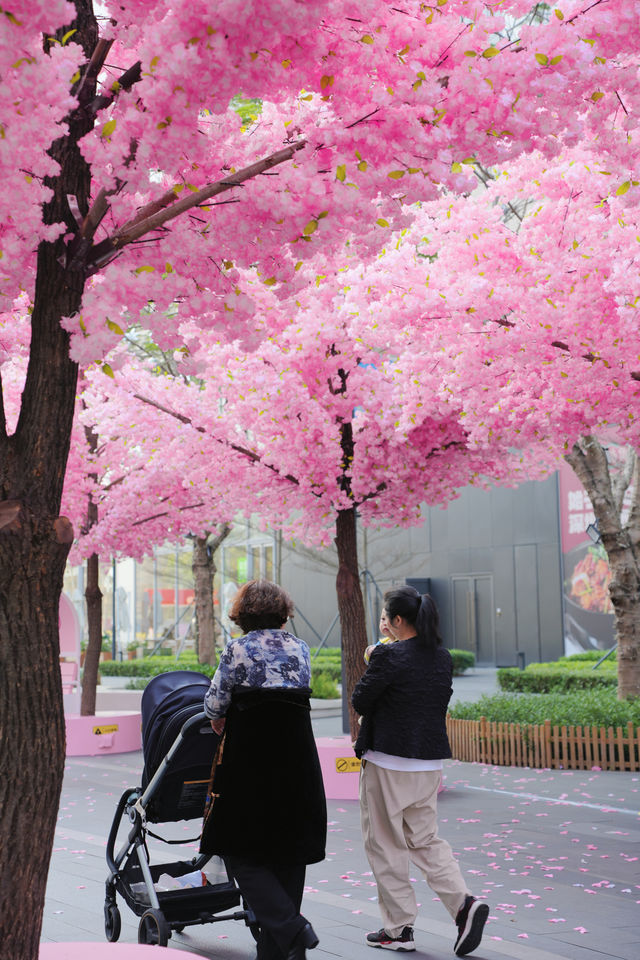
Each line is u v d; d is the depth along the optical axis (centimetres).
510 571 3144
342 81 332
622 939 523
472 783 1123
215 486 1112
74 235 334
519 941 521
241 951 529
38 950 318
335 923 563
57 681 321
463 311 786
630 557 1403
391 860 520
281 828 428
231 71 297
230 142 396
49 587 320
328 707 2075
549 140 354
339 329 905
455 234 800
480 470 1067
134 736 1537
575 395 834
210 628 2261
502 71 323
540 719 1289
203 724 499
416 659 538
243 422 1006
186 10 287
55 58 298
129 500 1362
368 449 962
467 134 336
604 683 2050
